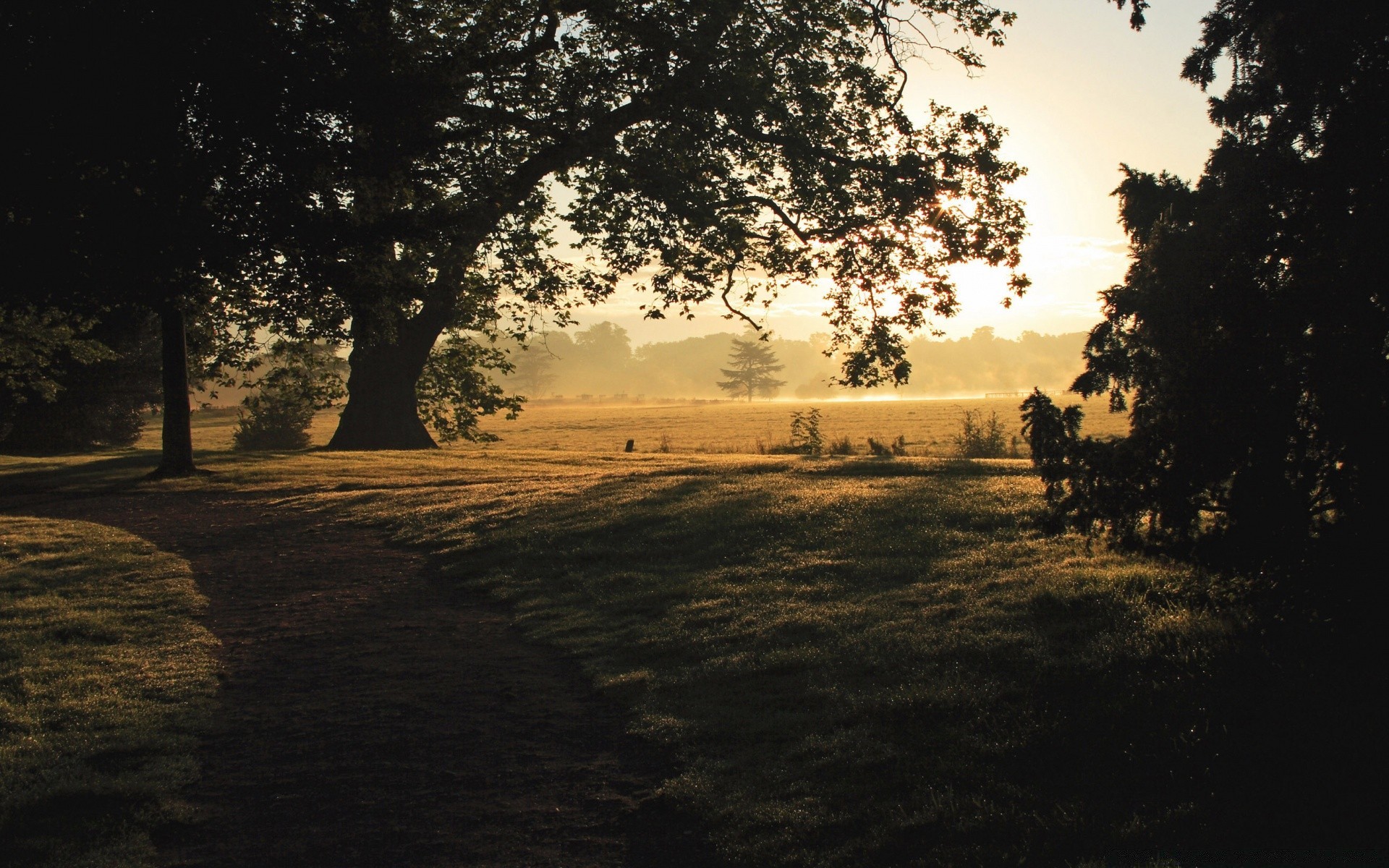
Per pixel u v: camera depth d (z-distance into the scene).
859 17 23.91
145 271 9.95
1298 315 5.96
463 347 32.19
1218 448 6.28
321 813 5.43
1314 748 4.99
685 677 7.30
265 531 15.50
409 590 11.17
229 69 9.63
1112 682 6.15
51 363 33.59
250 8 9.69
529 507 15.70
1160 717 5.57
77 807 5.56
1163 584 7.94
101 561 12.89
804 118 22.75
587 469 23.56
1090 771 5.12
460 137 13.15
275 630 9.54
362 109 10.60
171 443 23.56
